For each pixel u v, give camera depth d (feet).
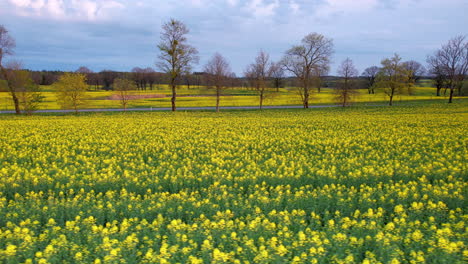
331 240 25.04
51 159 58.03
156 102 247.70
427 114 137.08
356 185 41.60
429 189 37.06
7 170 47.88
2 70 166.50
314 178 42.98
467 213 31.71
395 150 62.90
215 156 58.08
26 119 138.21
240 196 36.65
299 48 188.85
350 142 74.02
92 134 89.51
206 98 279.90
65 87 172.14
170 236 26.30
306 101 197.16
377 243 24.56
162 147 68.85
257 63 194.49
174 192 40.01
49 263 22.09
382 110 166.20
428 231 26.66
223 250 24.84
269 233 26.91
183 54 172.35
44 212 31.50
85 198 36.52
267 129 97.40
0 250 22.99
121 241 25.44
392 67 201.05
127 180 42.52
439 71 219.61
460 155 57.00
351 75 196.44
